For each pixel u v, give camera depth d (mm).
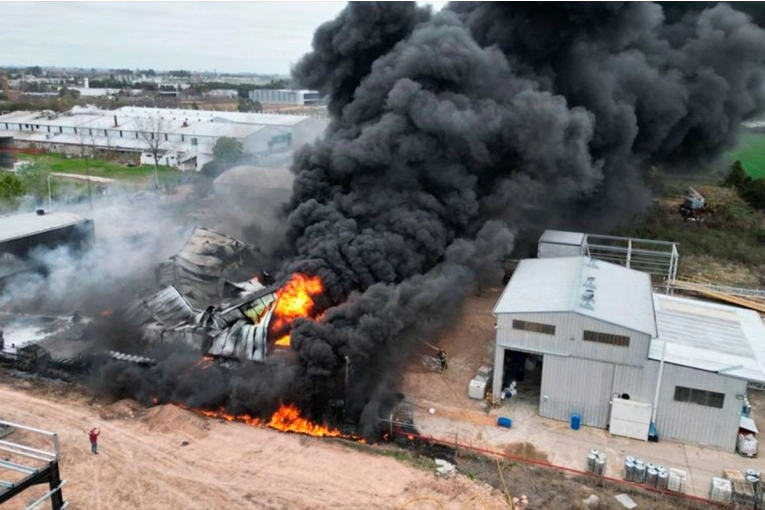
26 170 54281
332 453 21938
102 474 20531
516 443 22703
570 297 24703
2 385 26469
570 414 24094
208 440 22625
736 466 21484
